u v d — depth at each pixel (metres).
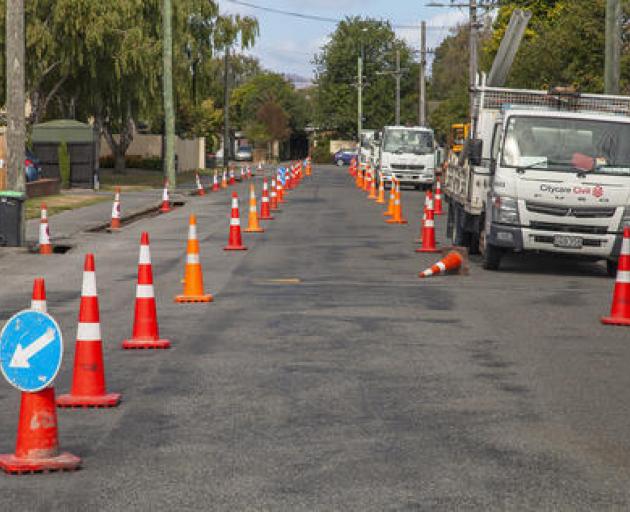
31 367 7.54
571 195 19.86
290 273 19.89
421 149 56.16
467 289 17.84
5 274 20.17
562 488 7.22
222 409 9.47
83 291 9.65
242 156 136.62
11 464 7.57
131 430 8.76
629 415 9.33
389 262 21.86
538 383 10.59
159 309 15.36
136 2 52.97
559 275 20.45
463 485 7.27
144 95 55.41
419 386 10.40
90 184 51.03
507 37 27.50
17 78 25.05
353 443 8.35
